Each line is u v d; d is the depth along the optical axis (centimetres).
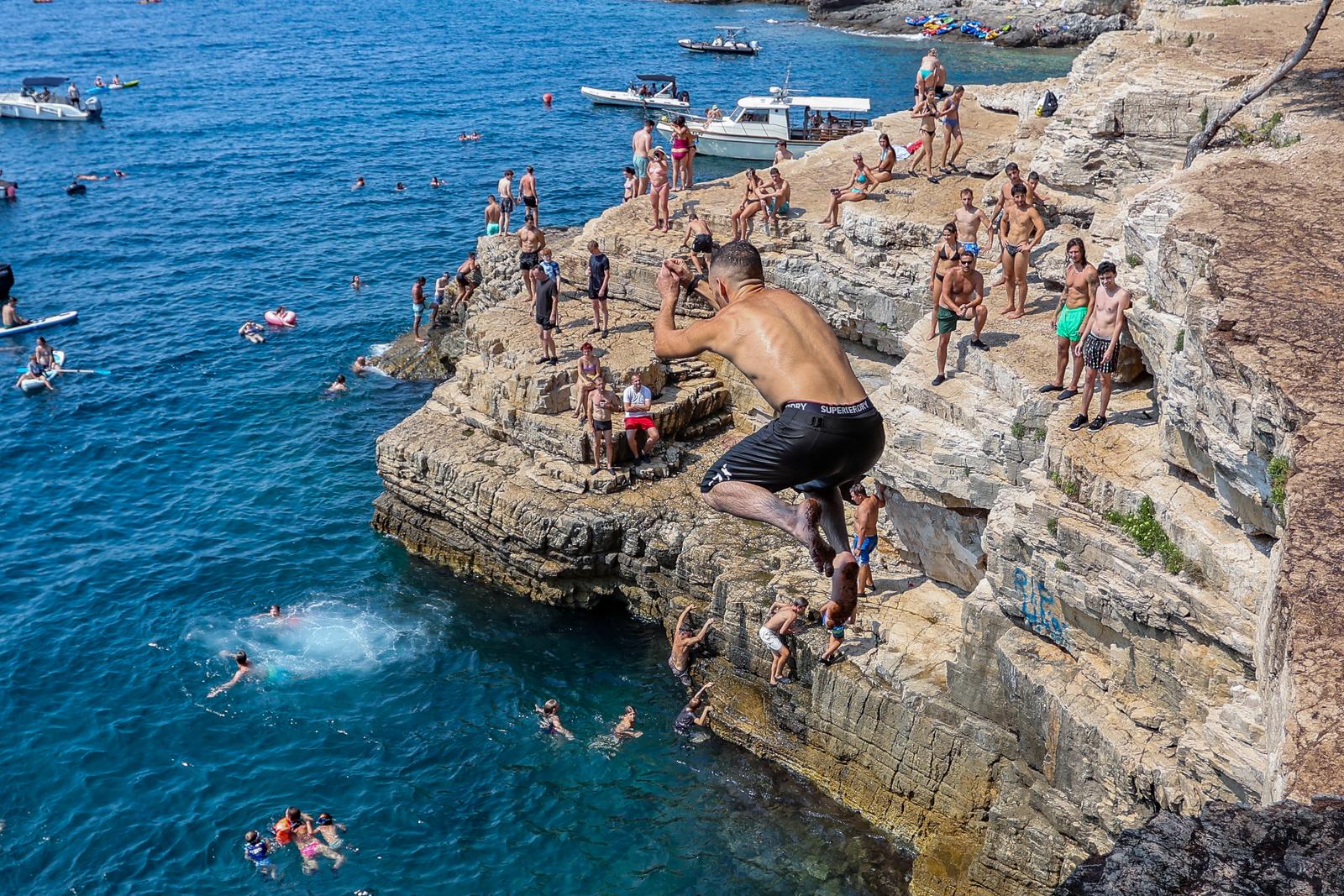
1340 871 477
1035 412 2172
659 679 2786
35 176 6994
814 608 2492
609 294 3656
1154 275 1852
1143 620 1784
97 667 2819
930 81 4000
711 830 2373
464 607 3056
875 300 3000
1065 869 1992
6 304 4772
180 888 2220
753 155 7019
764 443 568
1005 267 2534
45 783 2466
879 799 2350
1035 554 1944
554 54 10481
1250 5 3500
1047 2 10375
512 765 2534
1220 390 1310
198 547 3322
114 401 4191
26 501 3559
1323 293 1324
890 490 2503
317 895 2206
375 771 2509
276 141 7719
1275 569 902
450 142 7644
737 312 593
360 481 3669
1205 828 507
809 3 11644
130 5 14025
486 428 3262
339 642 2909
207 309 4991
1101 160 2816
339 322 4850
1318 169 1855
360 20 12675
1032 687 1988
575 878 2255
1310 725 631
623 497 3009
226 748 2572
